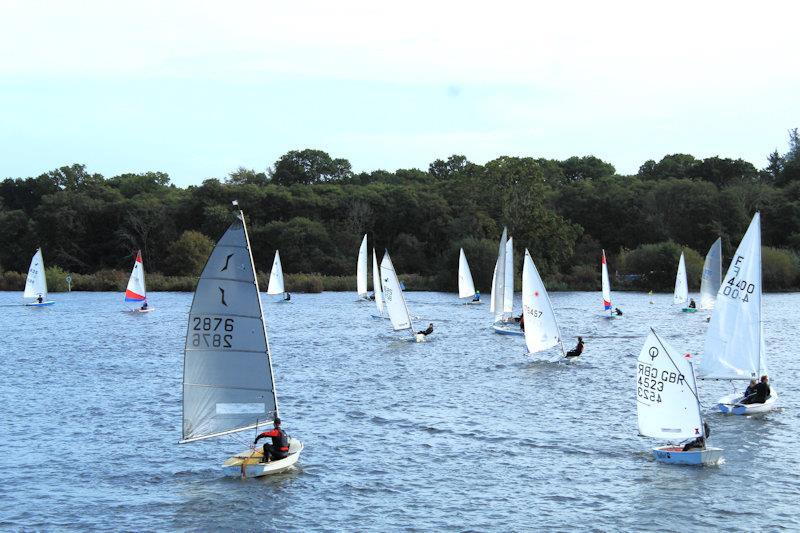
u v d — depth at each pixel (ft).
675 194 565.12
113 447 117.19
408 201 605.31
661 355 109.50
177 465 108.27
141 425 130.52
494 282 288.92
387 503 93.56
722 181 644.69
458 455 111.86
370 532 85.40
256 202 602.85
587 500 93.71
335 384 166.50
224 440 120.57
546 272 515.09
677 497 94.22
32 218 602.03
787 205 550.36
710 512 89.61
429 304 395.14
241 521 88.69
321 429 126.82
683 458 106.83
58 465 108.37
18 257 578.66
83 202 593.42
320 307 375.04
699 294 463.01
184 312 347.56
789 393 152.25
